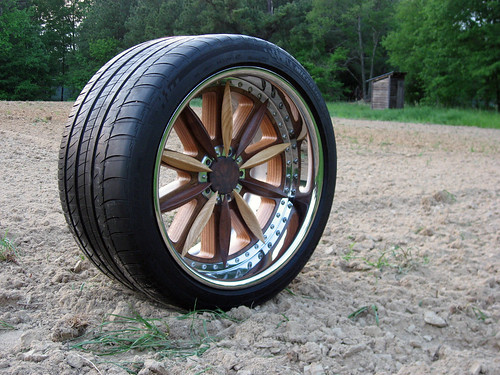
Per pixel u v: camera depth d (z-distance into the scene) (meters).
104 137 1.48
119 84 1.54
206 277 1.62
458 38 18.81
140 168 1.45
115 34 34.09
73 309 1.68
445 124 12.20
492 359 1.60
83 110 1.56
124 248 1.47
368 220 2.85
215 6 26.69
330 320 1.69
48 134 5.02
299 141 1.91
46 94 28.06
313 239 1.89
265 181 1.95
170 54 1.55
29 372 1.31
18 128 5.23
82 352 1.42
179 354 1.44
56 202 2.67
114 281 1.80
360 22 29.38
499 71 18.83
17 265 1.93
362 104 20.78
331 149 1.91
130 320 1.60
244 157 1.80
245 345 1.51
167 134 1.50
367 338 1.62
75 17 35.72
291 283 1.97
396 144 6.61
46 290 1.78
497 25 17.92
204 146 1.67
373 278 2.12
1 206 2.52
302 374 1.42
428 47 20.62
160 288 1.53
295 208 1.91
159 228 1.50
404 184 3.73
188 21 27.81
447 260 2.32
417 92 24.62
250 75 1.71
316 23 27.44
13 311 1.65
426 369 1.47
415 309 1.86
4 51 25.11
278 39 27.59
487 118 13.52
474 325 1.77
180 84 1.52
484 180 4.02
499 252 2.41
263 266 1.79
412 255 2.37
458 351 1.60
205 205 1.68
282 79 1.77
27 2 33.31
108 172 1.45
